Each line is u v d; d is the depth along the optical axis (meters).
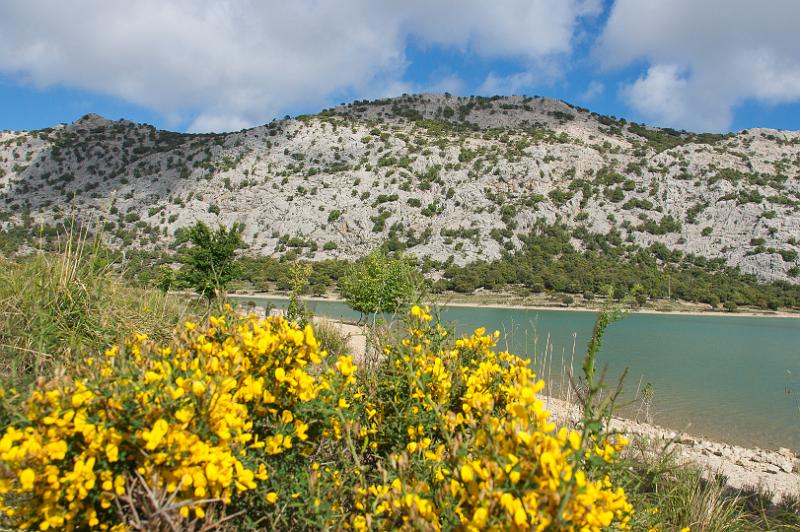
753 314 65.06
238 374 2.07
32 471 1.54
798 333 45.97
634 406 14.17
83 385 1.81
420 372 2.51
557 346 23.33
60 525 1.62
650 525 2.66
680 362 27.00
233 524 1.94
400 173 110.62
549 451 1.45
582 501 1.37
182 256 12.38
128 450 1.70
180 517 1.63
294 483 2.02
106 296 4.33
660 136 150.62
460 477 1.67
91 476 1.61
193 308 5.10
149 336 4.06
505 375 2.73
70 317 3.85
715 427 13.22
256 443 1.94
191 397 1.74
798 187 101.25
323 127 133.38
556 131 149.00
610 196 102.31
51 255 4.31
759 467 7.89
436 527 1.59
